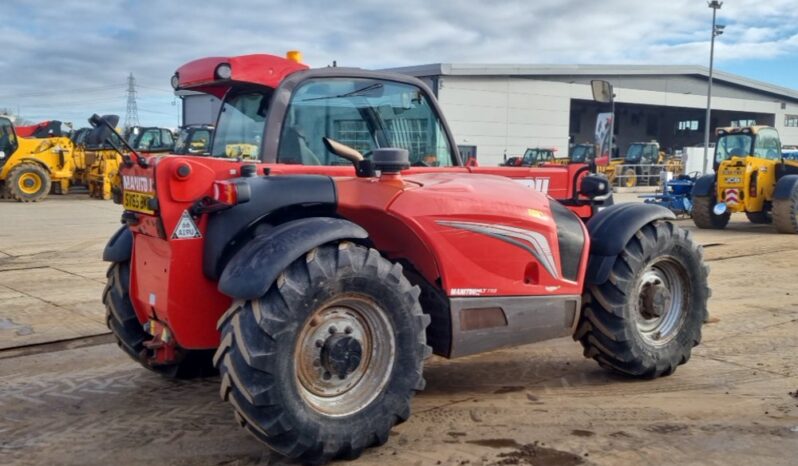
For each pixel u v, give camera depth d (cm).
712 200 1411
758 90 4609
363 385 346
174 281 347
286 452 325
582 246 433
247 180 341
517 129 3588
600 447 363
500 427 389
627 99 3978
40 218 1546
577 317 430
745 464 343
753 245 1146
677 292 477
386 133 445
